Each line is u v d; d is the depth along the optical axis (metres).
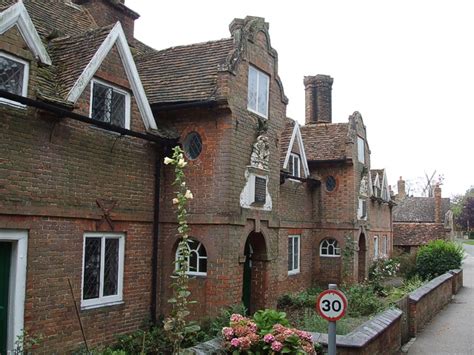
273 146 13.69
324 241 21.22
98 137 10.09
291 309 16.05
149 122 11.37
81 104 9.71
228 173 11.49
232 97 11.62
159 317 11.66
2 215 8.12
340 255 20.62
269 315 7.43
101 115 10.34
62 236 9.24
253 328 7.09
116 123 10.70
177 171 6.24
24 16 8.62
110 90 10.56
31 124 8.65
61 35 11.42
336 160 20.62
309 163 21.12
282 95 14.22
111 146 10.41
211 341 7.43
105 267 10.45
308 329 10.92
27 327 8.53
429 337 12.36
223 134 11.61
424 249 25.22
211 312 11.34
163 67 13.10
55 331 9.05
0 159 8.08
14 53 8.48
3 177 8.12
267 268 13.41
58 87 9.45
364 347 7.93
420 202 52.47
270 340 6.76
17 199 8.35
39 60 8.97
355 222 20.69
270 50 13.62
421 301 13.70
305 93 24.73
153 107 11.90
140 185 11.25
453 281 20.94
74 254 9.49
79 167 9.61
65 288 9.27
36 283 8.72
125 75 10.86
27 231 8.61
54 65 10.05
